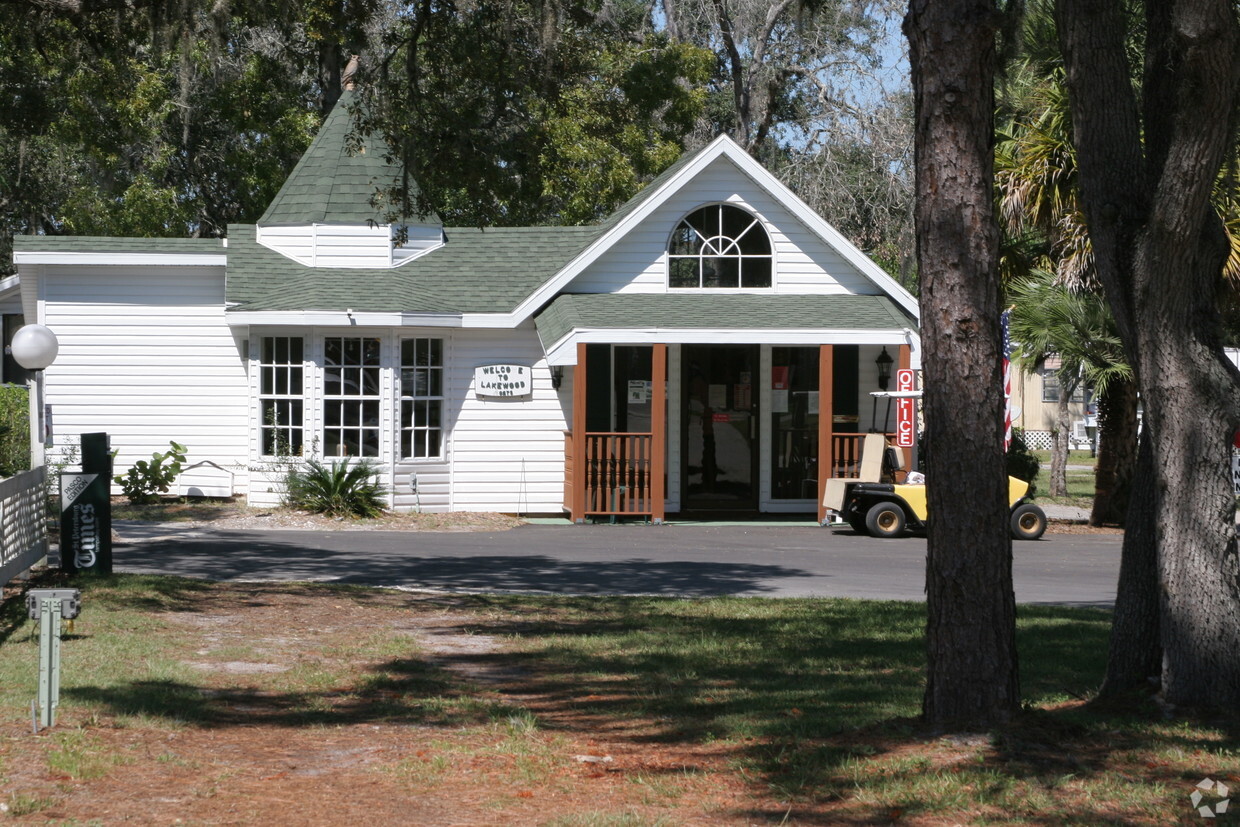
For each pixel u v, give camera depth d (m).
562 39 15.37
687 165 22.36
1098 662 10.01
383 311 20.91
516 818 5.98
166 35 14.27
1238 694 7.52
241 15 15.15
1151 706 7.66
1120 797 6.12
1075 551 18.73
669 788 6.48
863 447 21.34
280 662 9.59
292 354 21.23
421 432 21.89
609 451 21.14
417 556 16.44
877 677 9.44
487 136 15.23
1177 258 7.32
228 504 21.67
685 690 8.98
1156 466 7.67
